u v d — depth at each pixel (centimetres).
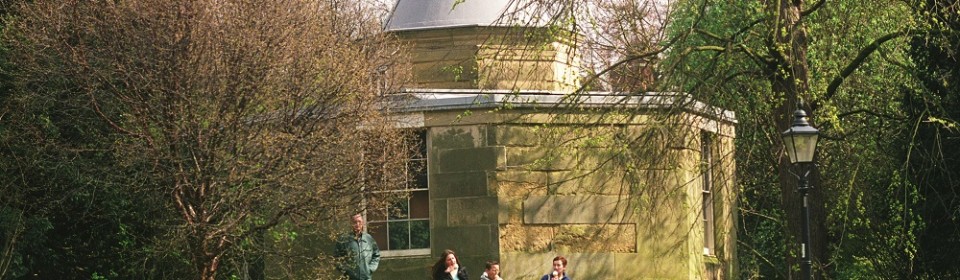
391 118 2547
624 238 2617
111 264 2825
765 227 3353
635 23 2412
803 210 2005
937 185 2605
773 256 3416
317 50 2508
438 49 2955
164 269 2762
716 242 2861
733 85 2397
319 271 2527
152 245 2673
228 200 2466
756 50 2430
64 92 2586
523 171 2580
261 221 2547
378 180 2514
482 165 2575
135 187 2550
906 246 2433
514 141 2578
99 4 2481
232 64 2433
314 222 2505
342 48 2544
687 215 2661
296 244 2600
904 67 2362
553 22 2327
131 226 2778
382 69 2745
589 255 2595
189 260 2572
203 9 2439
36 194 2686
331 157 2470
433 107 2603
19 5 2595
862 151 2695
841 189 2739
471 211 2580
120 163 2467
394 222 2633
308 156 2461
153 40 2441
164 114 2438
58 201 2617
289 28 2480
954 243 2622
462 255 2584
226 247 2545
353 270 2338
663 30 2380
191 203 2470
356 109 2491
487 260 2564
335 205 2472
